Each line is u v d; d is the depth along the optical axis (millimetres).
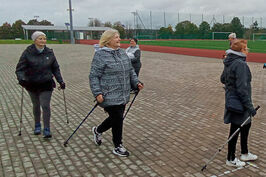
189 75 11586
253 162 3922
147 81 10258
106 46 3887
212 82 9984
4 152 4281
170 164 3887
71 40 42094
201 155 4156
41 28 61031
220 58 19828
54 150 4359
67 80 10656
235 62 3404
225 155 4160
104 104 3896
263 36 56500
